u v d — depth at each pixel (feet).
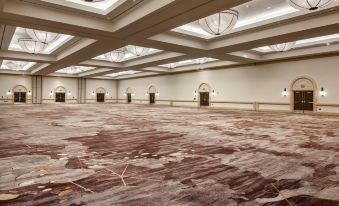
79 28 33.68
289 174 11.84
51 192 9.44
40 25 32.42
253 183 10.62
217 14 29.81
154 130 26.02
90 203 8.54
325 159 14.61
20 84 93.86
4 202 8.54
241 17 35.91
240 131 25.67
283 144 18.97
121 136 22.07
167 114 47.93
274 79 59.00
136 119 37.68
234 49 45.75
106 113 49.42
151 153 15.76
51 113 48.01
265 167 12.94
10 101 91.91
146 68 78.02
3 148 16.90
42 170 12.08
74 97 106.52
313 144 19.06
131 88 110.11
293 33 35.22
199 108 71.82
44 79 99.40
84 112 51.65
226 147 17.75
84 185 10.17
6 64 78.13
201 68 75.15
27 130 25.39
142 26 32.68
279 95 58.08
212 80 73.77
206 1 24.95
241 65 66.03
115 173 11.73
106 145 18.12
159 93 94.48
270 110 59.77
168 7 26.37
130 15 31.35
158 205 8.45
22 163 13.24
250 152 16.24
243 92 65.51
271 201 8.89
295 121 36.40
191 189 9.89
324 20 31.63
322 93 51.01
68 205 8.38
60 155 15.05
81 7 30.81
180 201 8.79
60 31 35.22
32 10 29.32
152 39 39.22
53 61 60.08
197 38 43.14
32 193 9.32
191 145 18.35
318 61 51.70
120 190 9.70
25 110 56.03
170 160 14.14
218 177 11.33
